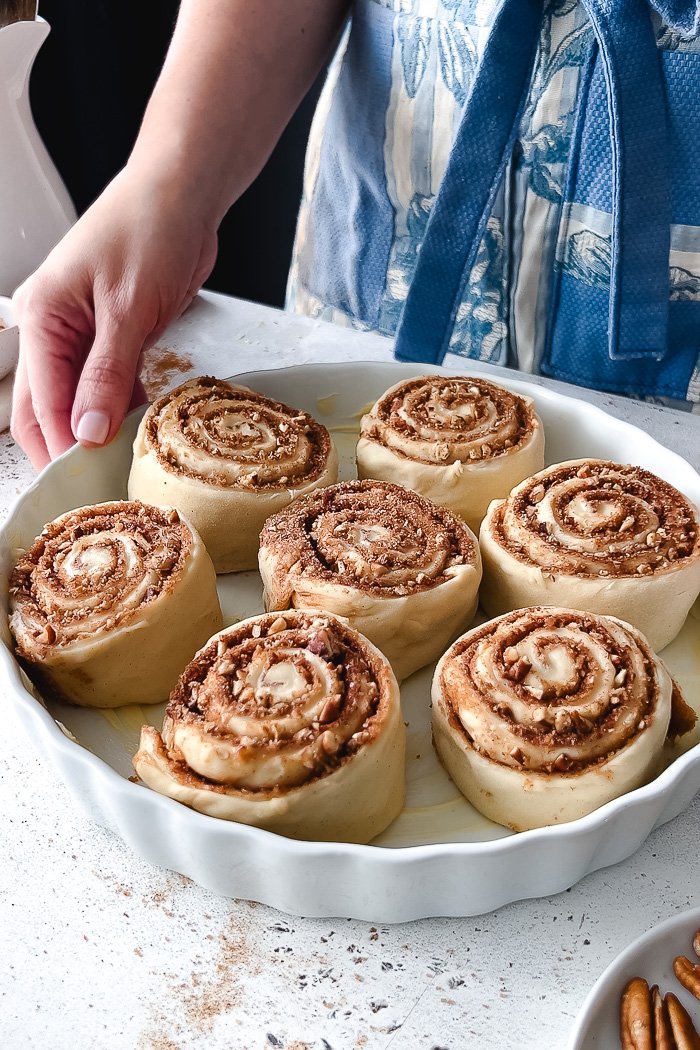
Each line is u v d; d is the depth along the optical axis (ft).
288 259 4.22
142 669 1.76
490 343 2.40
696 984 1.44
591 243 2.17
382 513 1.90
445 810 1.67
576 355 2.31
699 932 1.48
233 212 4.09
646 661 1.69
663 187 2.02
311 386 2.19
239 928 1.55
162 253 2.07
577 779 1.58
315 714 1.58
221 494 1.93
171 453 1.98
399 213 2.37
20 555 1.83
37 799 1.67
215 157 2.19
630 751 1.59
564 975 1.51
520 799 1.60
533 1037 1.46
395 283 2.44
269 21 2.24
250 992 1.49
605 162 2.10
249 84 2.23
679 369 2.25
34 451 2.12
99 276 2.03
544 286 2.27
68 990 1.49
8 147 2.47
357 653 1.67
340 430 2.20
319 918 1.56
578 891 1.59
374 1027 1.46
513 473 2.01
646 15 1.95
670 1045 1.39
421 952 1.53
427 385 2.12
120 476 2.06
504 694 1.64
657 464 2.05
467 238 2.07
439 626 1.81
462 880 1.50
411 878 1.49
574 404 2.12
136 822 1.53
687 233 2.09
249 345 2.42
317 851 1.47
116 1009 1.47
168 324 2.18
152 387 2.30
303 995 1.49
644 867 1.61
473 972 1.51
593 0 1.95
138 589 1.76
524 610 1.75
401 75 2.25
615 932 1.55
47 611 1.75
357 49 2.31
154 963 1.51
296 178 3.95
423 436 2.03
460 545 1.86
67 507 1.98
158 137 2.18
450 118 2.22
